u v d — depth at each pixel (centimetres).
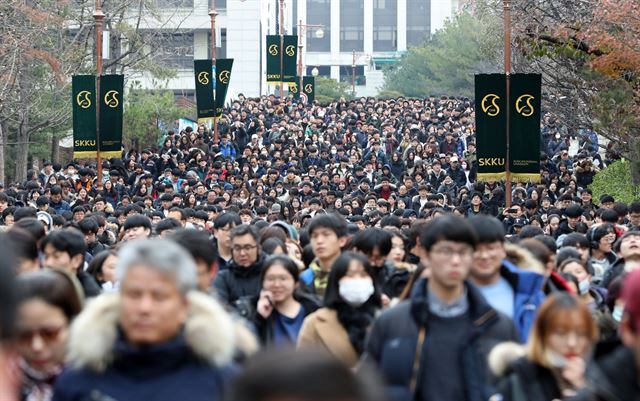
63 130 11000
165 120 12975
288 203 6775
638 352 1153
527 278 1836
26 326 1426
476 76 5847
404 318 1573
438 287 1577
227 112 12631
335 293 1936
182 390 1238
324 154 10238
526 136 5831
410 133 11694
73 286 1484
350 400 725
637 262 2645
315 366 726
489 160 5859
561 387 1456
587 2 6506
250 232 2381
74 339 1256
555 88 7688
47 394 1445
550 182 8256
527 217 5841
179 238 1831
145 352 1241
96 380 1249
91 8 11162
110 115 6744
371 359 1588
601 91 6456
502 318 1593
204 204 5953
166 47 13738
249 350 1420
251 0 19575
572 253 2592
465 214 6062
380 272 2367
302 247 3238
